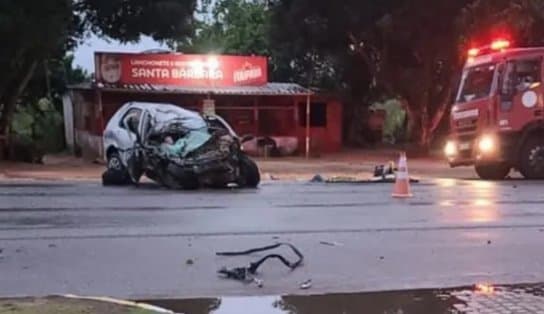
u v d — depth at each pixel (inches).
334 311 224.2
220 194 570.9
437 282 262.2
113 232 367.6
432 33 1302.9
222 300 236.7
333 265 288.2
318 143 1454.2
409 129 1464.1
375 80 1481.3
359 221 407.5
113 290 249.0
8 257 302.7
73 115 1465.3
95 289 250.2
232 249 320.8
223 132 631.8
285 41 1471.5
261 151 1333.7
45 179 780.6
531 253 316.2
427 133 1396.4
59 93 1466.5
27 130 1416.1
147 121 649.6
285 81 1723.7
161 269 281.0
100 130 1238.9
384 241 342.3
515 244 337.4
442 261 298.0
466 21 1148.5
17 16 920.9
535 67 708.7
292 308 227.8
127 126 673.0
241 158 633.6
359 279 265.7
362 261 296.5
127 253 312.0
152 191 597.6
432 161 1191.6
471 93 730.2
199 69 1320.1
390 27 1283.2
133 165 645.3
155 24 1146.7
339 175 853.8
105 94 1293.1
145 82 1288.1
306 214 438.6
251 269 275.4
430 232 369.1
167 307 228.1
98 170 966.4
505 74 702.5
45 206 479.5
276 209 464.8
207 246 328.2
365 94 1621.6
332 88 1600.6
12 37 949.2
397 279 266.4
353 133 1637.6
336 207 474.9
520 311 223.5
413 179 721.0
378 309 226.5
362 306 229.9
